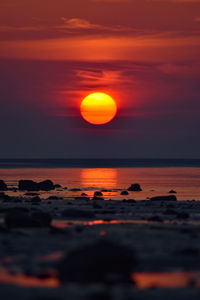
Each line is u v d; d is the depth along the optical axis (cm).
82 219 5456
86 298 2078
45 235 3991
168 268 2789
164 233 4219
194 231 4388
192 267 2814
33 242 3612
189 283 2425
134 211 6631
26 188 12456
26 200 8688
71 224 4944
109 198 9906
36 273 2608
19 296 2103
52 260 2961
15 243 3559
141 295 2164
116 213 6259
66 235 4016
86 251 2552
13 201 8306
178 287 2333
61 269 2478
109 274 2462
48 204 7781
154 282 2445
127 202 8456
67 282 2430
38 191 12094
